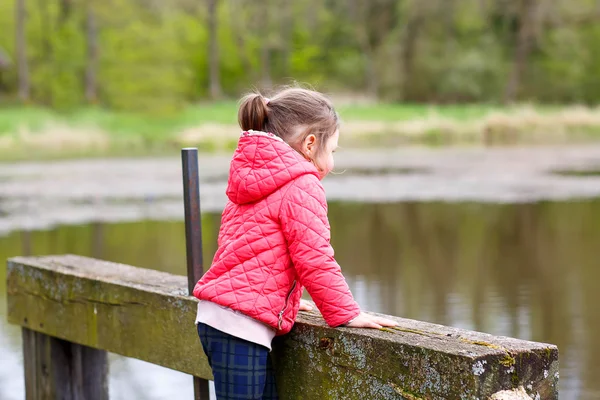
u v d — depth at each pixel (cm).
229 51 5559
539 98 4891
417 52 4891
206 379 229
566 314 566
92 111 3309
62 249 855
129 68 3412
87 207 1202
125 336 253
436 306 593
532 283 666
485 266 745
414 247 848
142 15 4684
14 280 299
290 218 190
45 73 3994
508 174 1641
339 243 877
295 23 5875
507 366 164
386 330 187
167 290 241
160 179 1622
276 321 192
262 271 191
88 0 3869
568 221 1008
